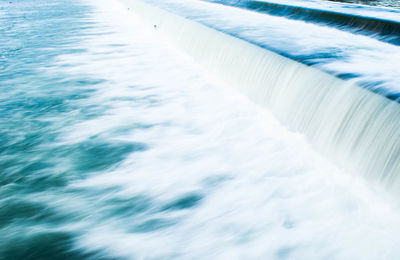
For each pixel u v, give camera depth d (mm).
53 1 33656
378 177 5207
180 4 20953
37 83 11039
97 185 6004
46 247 4645
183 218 5230
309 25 13641
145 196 5746
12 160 6707
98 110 9109
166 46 15680
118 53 14742
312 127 6797
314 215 5117
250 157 6785
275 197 5602
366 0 20016
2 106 9219
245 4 19016
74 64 13133
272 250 4566
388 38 10750
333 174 5898
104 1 34438
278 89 8078
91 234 4891
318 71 7137
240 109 8820
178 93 10227
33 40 16828
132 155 6969
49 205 5473
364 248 4461
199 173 6348
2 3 31531
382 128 5258
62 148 7207
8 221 5102
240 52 10031
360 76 6742
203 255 4543
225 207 5453
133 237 4852
